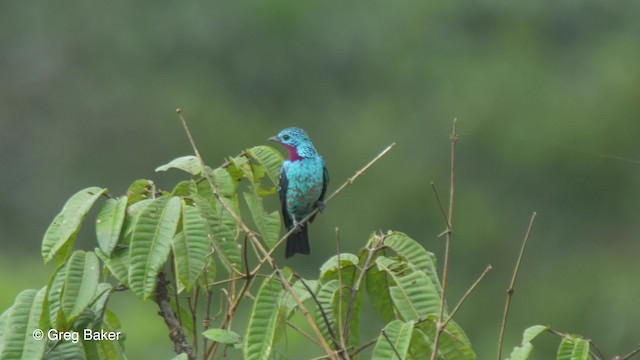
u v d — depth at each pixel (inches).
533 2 767.1
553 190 705.0
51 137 749.3
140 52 775.1
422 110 745.0
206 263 179.2
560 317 633.6
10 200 714.2
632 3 752.3
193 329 180.7
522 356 161.2
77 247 600.1
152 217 169.6
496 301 651.5
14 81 763.4
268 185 622.5
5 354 166.4
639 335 616.7
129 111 759.7
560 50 750.5
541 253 682.8
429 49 775.7
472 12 772.6
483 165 712.4
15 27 775.1
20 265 550.6
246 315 471.2
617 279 653.9
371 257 175.8
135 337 440.5
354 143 735.1
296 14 780.0
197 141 751.7
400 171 714.2
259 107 776.9
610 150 707.4
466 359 168.1
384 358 159.8
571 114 719.1
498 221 687.7
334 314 178.9
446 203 695.7
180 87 766.5
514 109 725.9
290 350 420.2
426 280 171.3
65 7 776.9
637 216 692.1
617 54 739.4
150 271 166.1
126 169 746.2
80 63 766.5
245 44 783.7
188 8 786.8
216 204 186.2
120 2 784.9
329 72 785.6
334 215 694.5
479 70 748.0
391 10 783.7
